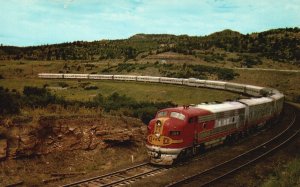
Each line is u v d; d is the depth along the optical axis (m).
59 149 21.20
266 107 35.62
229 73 95.00
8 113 20.89
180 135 21.16
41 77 101.19
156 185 17.62
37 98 27.00
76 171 20.14
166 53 137.62
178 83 76.94
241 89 65.38
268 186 17.39
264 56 145.75
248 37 193.12
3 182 17.16
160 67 108.25
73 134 22.06
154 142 21.39
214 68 102.44
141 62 124.88
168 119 21.55
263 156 24.08
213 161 22.83
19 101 24.45
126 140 24.56
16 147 19.06
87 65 124.31
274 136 32.50
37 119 20.73
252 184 18.44
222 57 136.50
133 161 22.78
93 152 22.62
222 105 27.38
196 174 19.06
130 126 25.95
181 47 167.38
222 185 17.81
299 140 30.64
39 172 19.02
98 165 21.50
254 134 33.50
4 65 122.19
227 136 27.56
